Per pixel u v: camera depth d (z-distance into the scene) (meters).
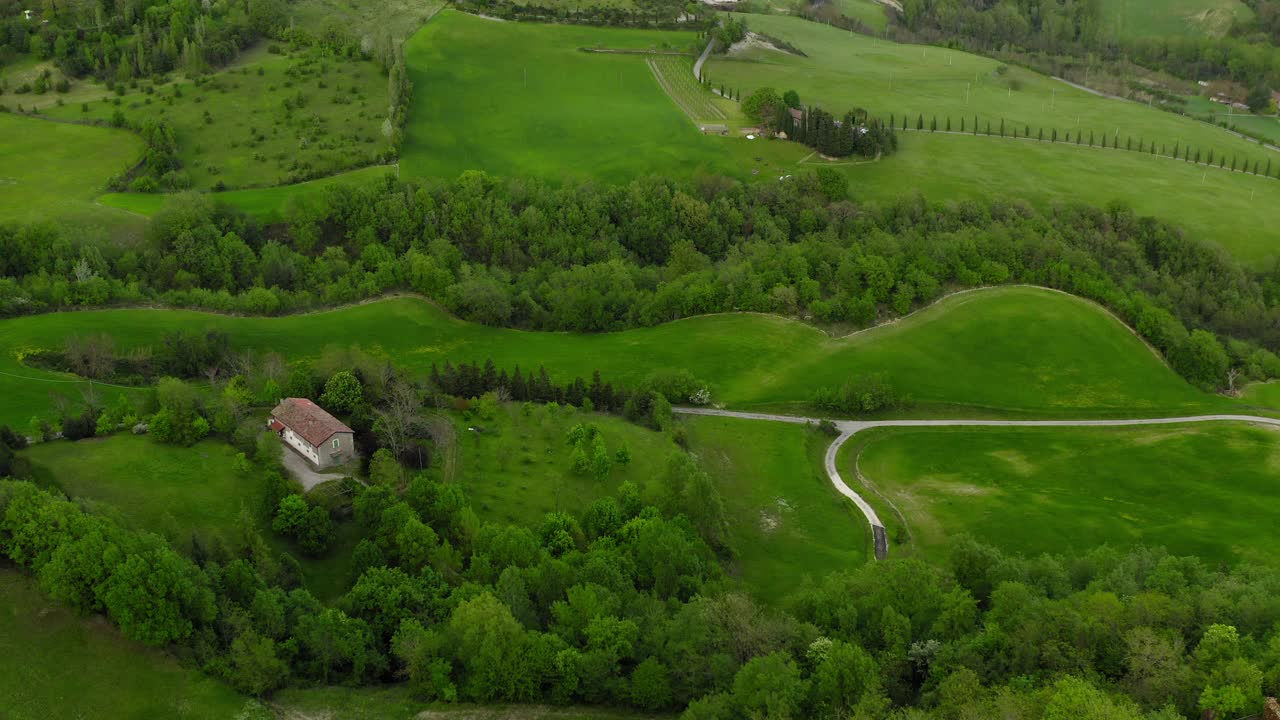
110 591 119.56
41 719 112.94
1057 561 164.38
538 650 127.19
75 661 118.56
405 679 129.88
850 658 123.25
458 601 136.25
